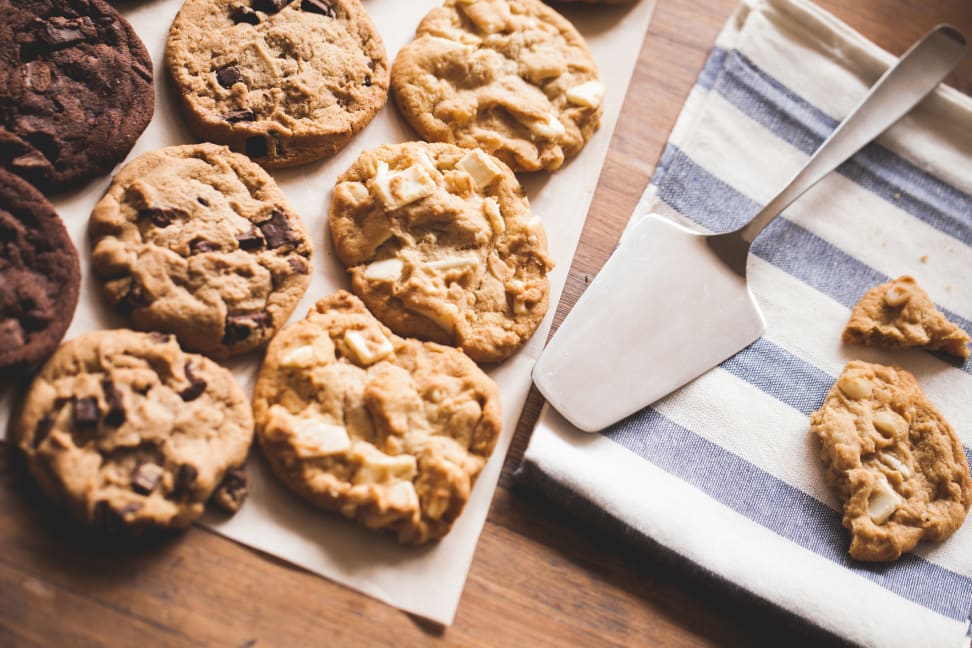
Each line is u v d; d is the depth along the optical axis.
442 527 0.47
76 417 0.44
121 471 0.45
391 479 0.47
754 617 0.50
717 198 0.55
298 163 0.52
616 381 0.51
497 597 0.48
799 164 0.57
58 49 0.49
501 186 0.52
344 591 0.47
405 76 0.53
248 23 0.52
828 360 0.54
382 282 0.50
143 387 0.46
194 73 0.51
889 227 0.57
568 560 0.49
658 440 0.51
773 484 0.51
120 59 0.50
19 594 0.44
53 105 0.48
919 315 0.54
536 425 0.50
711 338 0.52
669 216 0.55
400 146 0.52
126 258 0.47
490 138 0.53
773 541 0.50
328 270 0.51
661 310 0.52
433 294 0.50
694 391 0.52
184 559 0.46
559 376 0.50
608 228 0.54
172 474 0.45
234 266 0.48
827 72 0.58
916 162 0.58
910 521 0.51
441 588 0.47
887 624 0.49
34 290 0.46
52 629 0.44
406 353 0.49
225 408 0.47
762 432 0.52
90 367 0.46
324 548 0.47
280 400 0.47
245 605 0.46
